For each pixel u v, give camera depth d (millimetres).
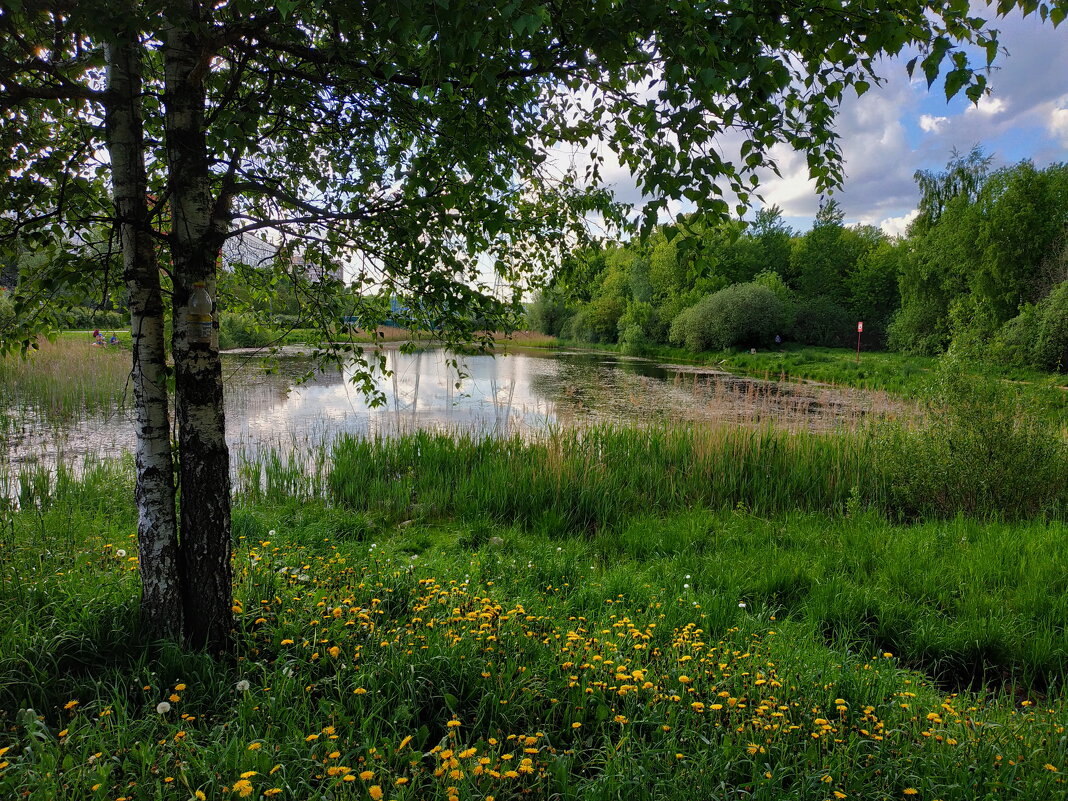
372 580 3912
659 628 3512
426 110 2947
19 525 4844
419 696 2646
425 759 2379
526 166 3475
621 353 43531
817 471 7473
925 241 34375
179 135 2715
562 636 3279
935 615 4035
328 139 3516
